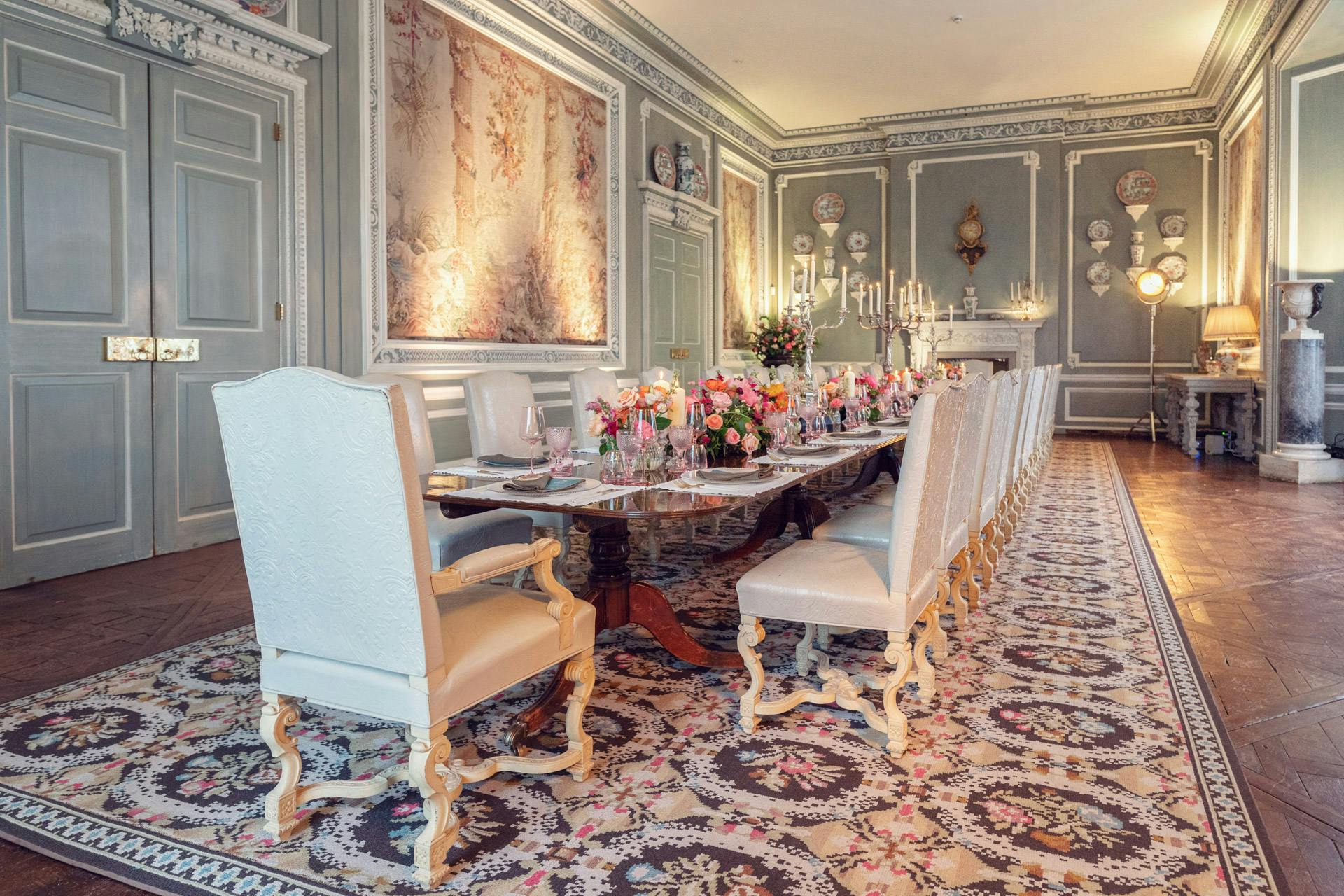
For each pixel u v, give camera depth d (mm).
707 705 2434
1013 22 7457
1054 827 1781
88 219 3760
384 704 1613
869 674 2232
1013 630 3086
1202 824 1791
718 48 8062
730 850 1704
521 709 2410
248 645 2918
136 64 3910
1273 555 4195
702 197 9062
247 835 1780
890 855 1683
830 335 11102
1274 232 7074
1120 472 7094
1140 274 9719
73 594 3496
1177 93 9398
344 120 4867
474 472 2760
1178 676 2627
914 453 2064
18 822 1824
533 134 6406
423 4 5352
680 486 2443
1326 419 6879
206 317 4254
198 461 4289
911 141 10430
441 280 5582
